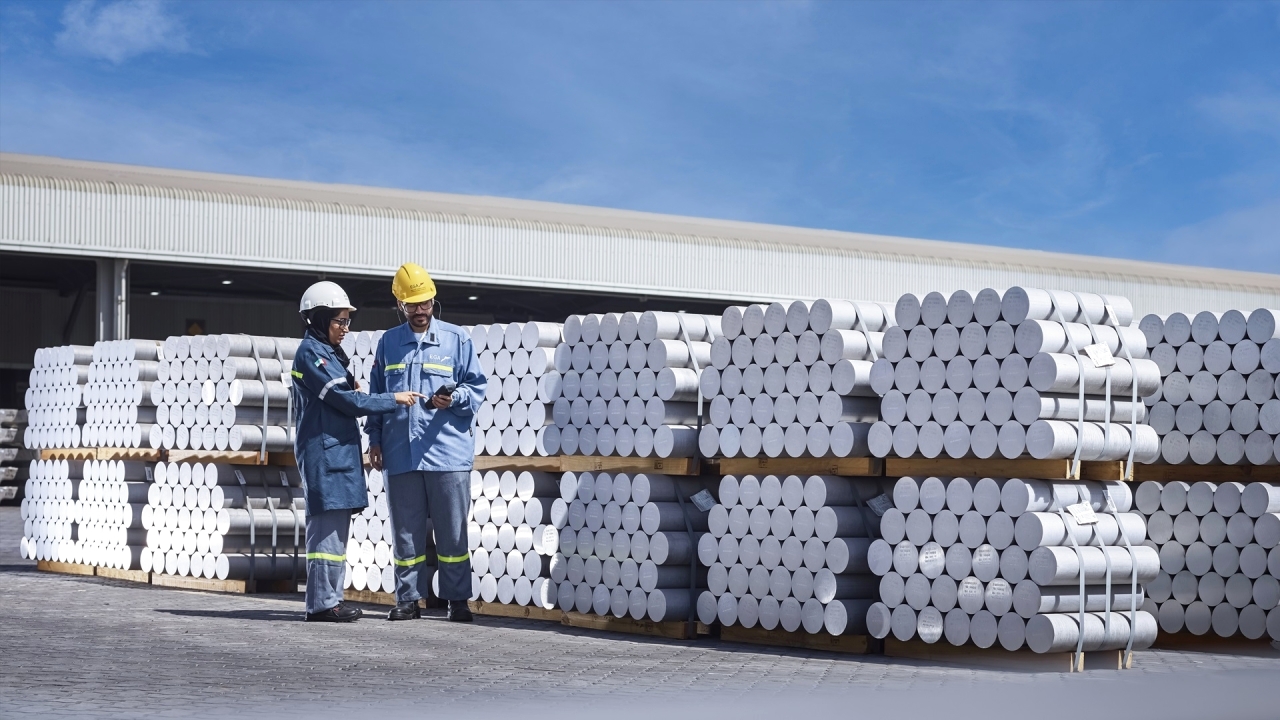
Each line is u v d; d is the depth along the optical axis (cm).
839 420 811
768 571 841
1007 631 741
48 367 1422
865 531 824
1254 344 902
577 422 955
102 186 2727
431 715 537
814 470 832
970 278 3672
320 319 913
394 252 3000
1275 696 625
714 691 620
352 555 1110
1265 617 881
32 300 3388
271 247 2878
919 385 785
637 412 914
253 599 1087
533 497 984
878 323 837
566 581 955
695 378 906
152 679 624
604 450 934
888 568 788
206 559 1174
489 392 1017
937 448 774
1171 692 630
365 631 856
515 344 999
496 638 841
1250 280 4328
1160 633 940
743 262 3381
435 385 927
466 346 940
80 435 1360
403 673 664
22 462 2688
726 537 866
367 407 896
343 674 655
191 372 1209
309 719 524
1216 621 899
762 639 850
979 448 759
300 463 910
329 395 893
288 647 761
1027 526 738
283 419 1182
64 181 2698
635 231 3262
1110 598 759
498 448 1007
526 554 984
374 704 564
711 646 839
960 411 768
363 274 2973
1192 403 925
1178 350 936
